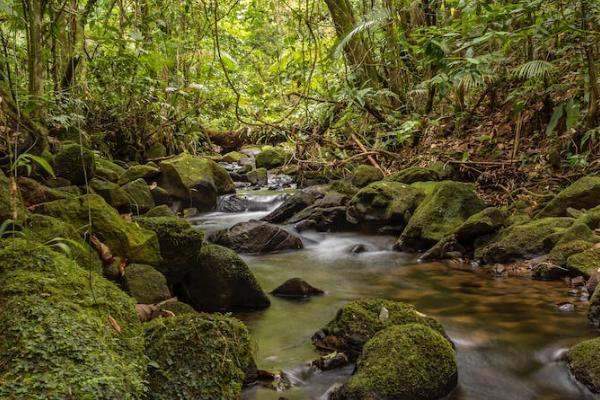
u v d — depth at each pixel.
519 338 3.39
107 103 9.33
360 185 8.05
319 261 5.70
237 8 10.71
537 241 5.01
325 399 2.72
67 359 1.87
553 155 6.62
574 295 4.12
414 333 2.89
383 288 4.60
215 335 2.54
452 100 8.89
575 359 2.88
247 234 6.11
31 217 3.34
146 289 3.49
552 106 7.11
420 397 2.64
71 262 2.58
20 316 2.01
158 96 9.68
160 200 7.94
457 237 5.57
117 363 2.00
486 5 5.93
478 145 7.92
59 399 1.70
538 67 5.61
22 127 4.59
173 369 2.36
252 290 4.10
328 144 9.14
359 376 2.71
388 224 6.71
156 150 10.37
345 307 3.38
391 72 9.25
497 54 5.83
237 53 10.97
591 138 6.27
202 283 4.07
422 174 7.48
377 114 9.01
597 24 6.00
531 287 4.41
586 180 5.53
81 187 6.21
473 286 4.54
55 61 7.73
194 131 11.33
